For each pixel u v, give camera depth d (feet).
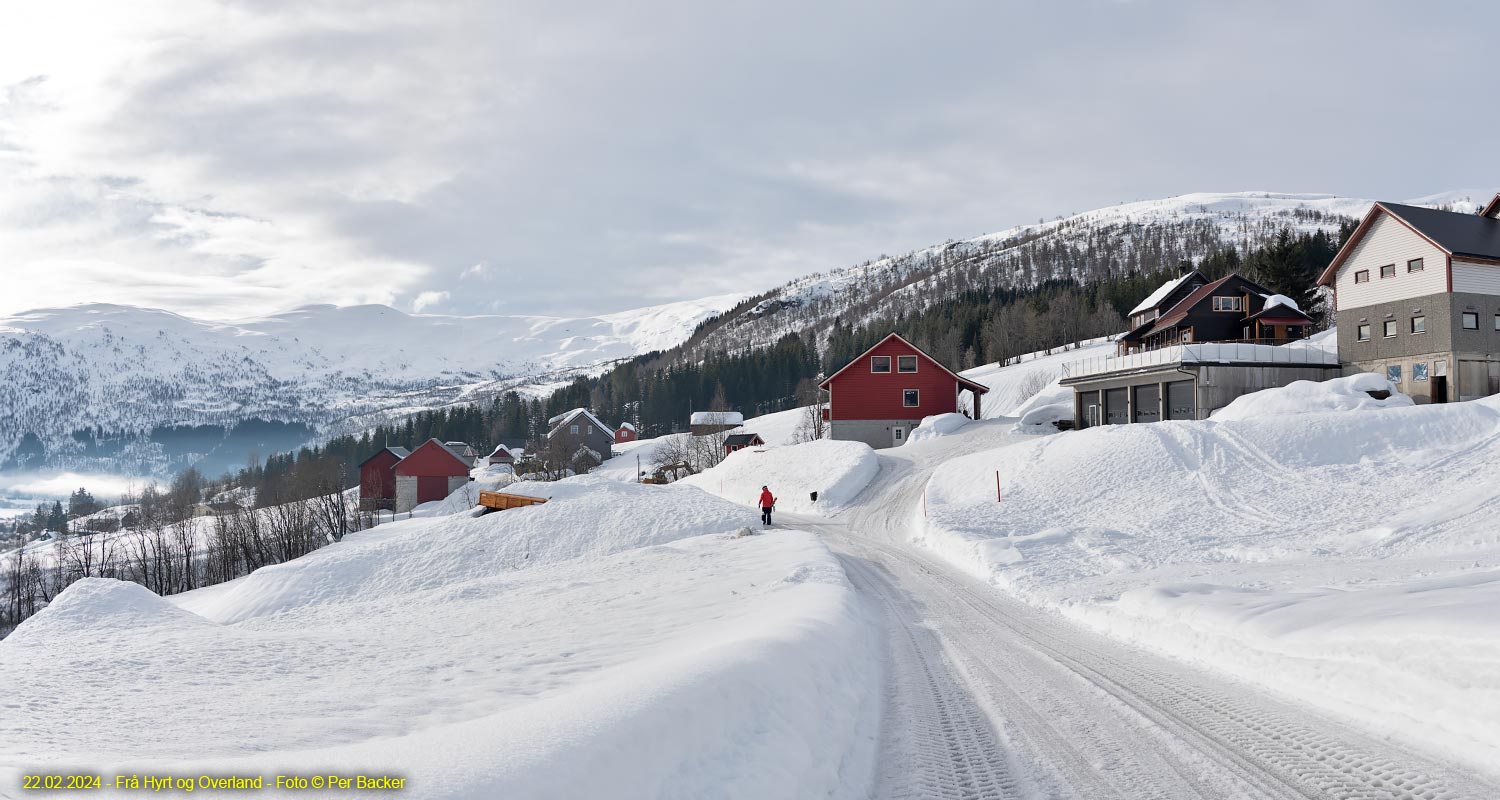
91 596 69.00
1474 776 19.69
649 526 110.22
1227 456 95.55
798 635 26.89
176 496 363.35
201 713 24.50
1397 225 121.60
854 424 184.65
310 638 49.70
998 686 30.27
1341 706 25.40
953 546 76.64
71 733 21.16
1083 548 68.54
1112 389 155.12
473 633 47.06
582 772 11.87
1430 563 47.91
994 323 402.93
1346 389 112.37
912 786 20.42
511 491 136.67
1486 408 90.33
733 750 16.31
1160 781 20.42
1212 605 37.52
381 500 279.28
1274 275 249.34
